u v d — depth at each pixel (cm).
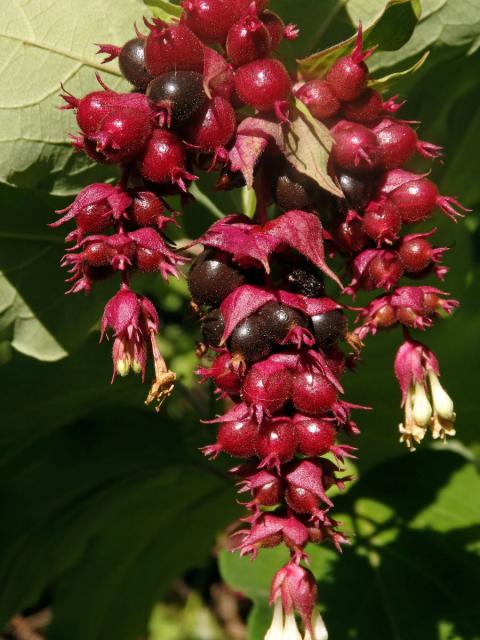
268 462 23
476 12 30
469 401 38
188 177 24
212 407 35
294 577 24
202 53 24
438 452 36
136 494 40
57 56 29
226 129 23
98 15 29
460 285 38
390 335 36
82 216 24
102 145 23
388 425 37
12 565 39
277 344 23
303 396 23
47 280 33
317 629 24
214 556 51
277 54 27
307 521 24
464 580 33
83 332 33
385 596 33
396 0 25
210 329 23
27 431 37
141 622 46
